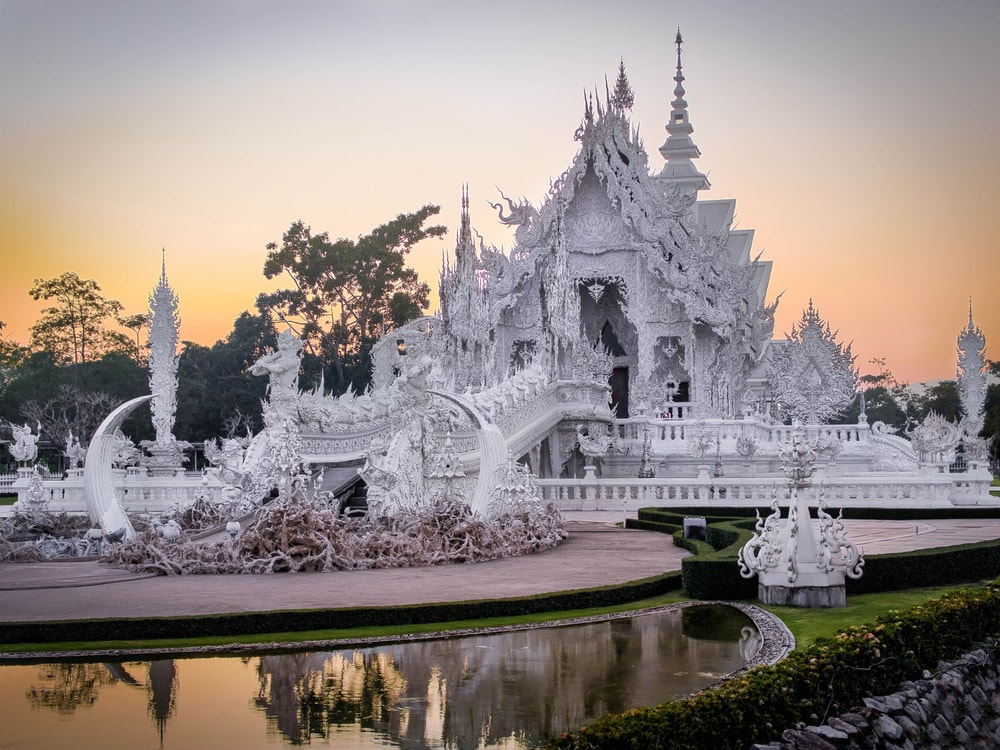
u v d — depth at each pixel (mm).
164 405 45469
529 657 14453
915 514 35062
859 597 18781
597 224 57969
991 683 15562
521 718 11664
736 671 13617
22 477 40188
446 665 14008
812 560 17953
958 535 29062
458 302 58219
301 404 35906
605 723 9477
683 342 57031
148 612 16703
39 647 14836
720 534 25172
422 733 11172
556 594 17797
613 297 62188
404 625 16406
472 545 23969
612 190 56969
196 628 15461
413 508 26516
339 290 78438
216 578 20812
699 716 10016
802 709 11367
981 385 51375
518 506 27516
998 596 17328
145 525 25453
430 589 19219
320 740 10961
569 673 13555
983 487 39094
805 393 52562
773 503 18609
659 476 46875
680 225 57062
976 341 51438
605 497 37812
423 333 31516
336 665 14031
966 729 13992
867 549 25109
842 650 12633
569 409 44469
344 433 37438
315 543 22344
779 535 18328
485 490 27766
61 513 31969
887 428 53688
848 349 52875
